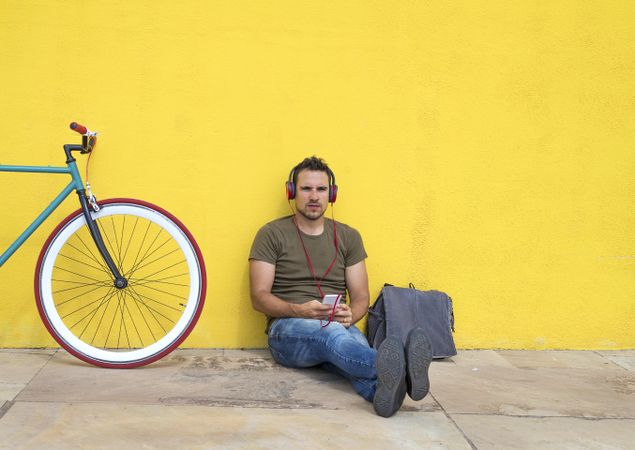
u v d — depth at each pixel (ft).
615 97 11.90
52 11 11.03
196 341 11.68
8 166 10.25
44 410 8.46
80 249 11.42
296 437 7.84
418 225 11.84
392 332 11.18
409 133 11.71
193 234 11.51
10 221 11.24
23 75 11.06
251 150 11.50
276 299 10.44
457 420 8.57
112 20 11.13
